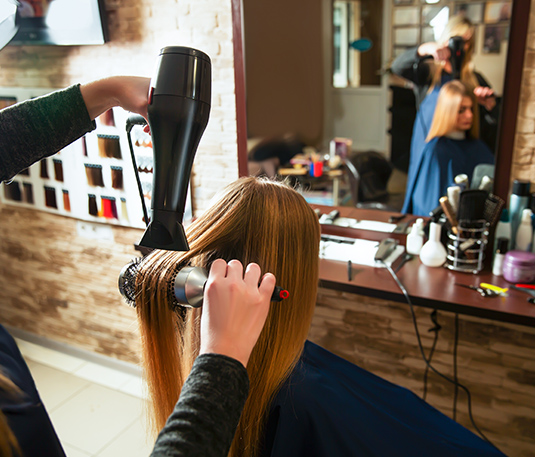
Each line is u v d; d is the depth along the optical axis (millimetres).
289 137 1945
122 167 2193
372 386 1038
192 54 577
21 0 2111
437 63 1659
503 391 1928
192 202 2193
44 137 613
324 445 808
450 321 1929
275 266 744
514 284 1590
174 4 1939
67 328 2734
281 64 1854
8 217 2686
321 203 1995
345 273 1716
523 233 1620
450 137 1717
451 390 2012
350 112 1829
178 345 768
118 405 2369
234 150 2041
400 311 2006
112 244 2402
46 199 2488
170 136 579
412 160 1798
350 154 1884
